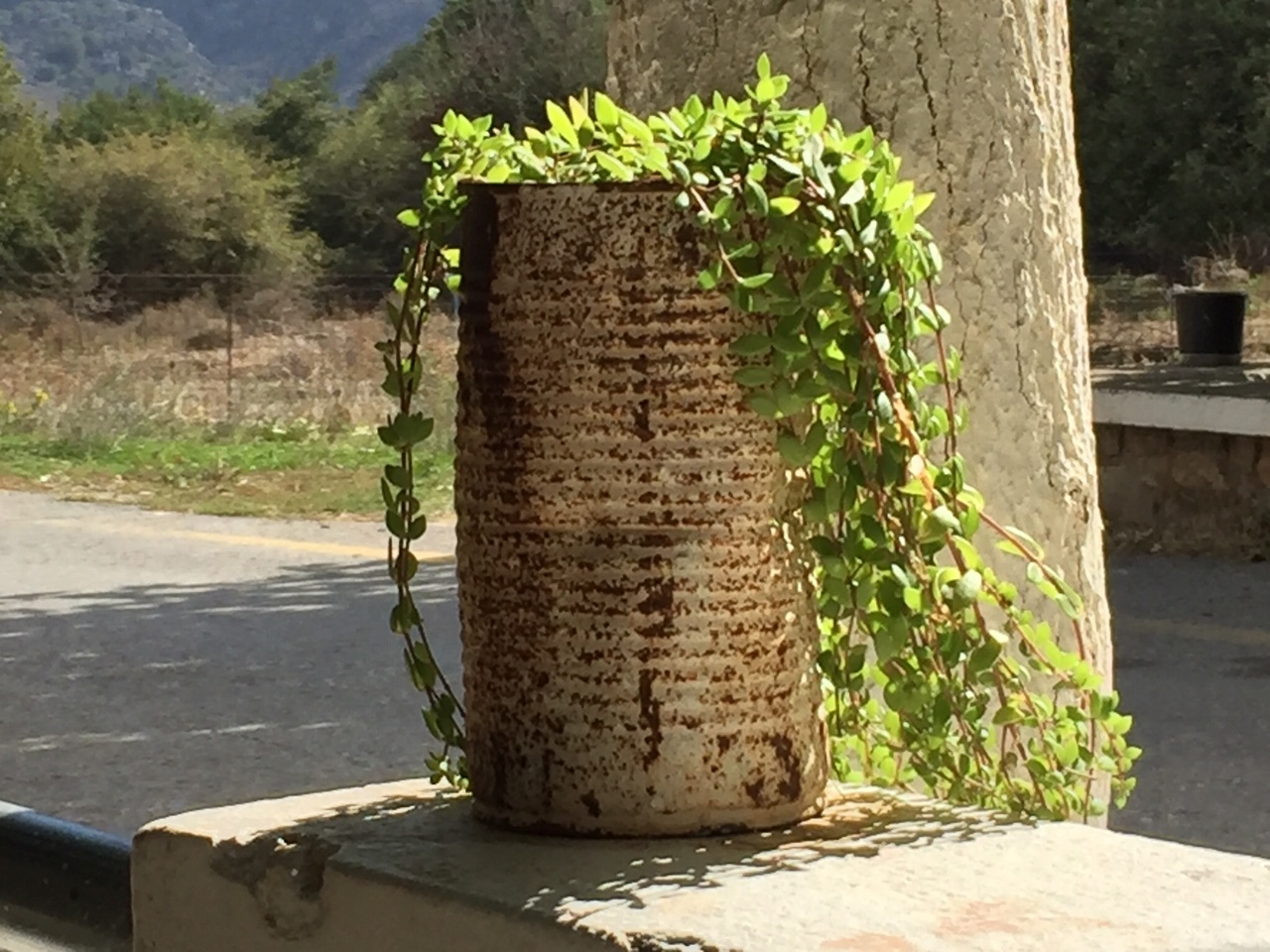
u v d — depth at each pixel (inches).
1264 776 229.5
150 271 1672.0
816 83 101.0
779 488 76.9
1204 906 66.5
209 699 290.0
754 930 64.2
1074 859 72.6
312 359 1015.0
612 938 64.5
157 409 739.4
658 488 75.0
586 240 75.0
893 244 76.0
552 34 1439.5
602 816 76.0
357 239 1841.8
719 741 76.0
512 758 77.4
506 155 83.4
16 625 355.6
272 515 511.5
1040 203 101.6
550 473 75.7
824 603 77.5
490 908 68.4
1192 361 495.8
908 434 76.1
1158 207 1026.7
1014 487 100.7
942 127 100.0
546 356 75.5
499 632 77.4
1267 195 994.7
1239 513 389.7
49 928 73.6
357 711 279.4
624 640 75.4
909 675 79.4
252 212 1707.7
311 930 74.8
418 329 86.2
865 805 81.5
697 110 76.8
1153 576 371.2
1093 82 1061.8
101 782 243.0
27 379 978.7
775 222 74.4
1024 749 90.7
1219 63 1023.0
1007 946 62.3
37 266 1581.0
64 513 522.3
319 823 79.7
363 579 401.4
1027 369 100.8
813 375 74.8
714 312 75.0
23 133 1739.7
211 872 77.5
